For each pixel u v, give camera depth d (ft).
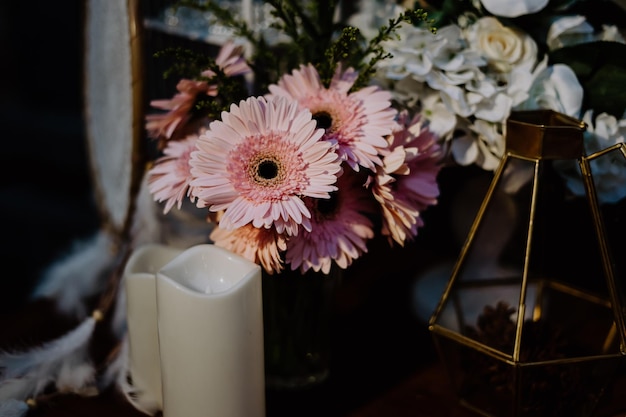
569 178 2.16
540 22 2.14
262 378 1.88
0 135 7.59
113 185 2.62
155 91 2.59
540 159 1.85
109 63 2.46
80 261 2.68
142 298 1.99
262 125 1.81
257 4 2.65
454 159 2.21
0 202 7.01
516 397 1.92
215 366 1.78
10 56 7.53
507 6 2.01
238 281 1.78
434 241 2.71
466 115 2.07
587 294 2.32
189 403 1.82
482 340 2.11
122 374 2.14
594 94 2.13
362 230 1.94
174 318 1.76
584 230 2.41
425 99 2.19
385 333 2.46
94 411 2.09
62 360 2.22
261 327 1.84
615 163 2.11
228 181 1.76
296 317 2.09
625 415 2.06
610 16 2.16
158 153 2.46
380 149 1.85
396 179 1.96
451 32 2.11
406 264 2.89
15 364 2.20
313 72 1.96
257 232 1.83
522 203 2.43
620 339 1.92
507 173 2.21
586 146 2.11
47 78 7.57
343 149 1.83
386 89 2.27
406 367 2.29
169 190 1.92
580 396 1.99
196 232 2.44
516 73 2.09
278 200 1.73
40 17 7.34
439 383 2.22
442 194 2.57
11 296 5.35
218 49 2.68
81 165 7.18
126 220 2.45
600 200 2.18
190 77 2.46
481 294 2.49
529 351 2.01
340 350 2.36
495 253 2.58
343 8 2.86
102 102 2.60
